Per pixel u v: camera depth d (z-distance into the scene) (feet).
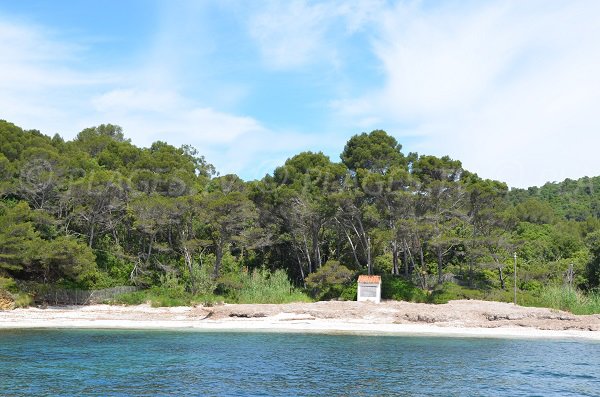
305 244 199.41
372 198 187.83
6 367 83.20
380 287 167.02
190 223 184.55
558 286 176.55
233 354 97.66
